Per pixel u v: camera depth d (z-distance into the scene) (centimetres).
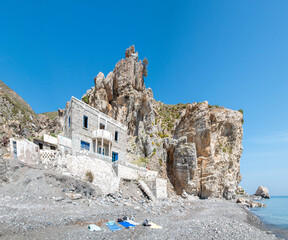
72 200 2041
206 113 5628
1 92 6366
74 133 3325
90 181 2719
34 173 2167
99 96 6712
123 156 4556
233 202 5044
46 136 2827
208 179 5169
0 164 2088
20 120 5962
